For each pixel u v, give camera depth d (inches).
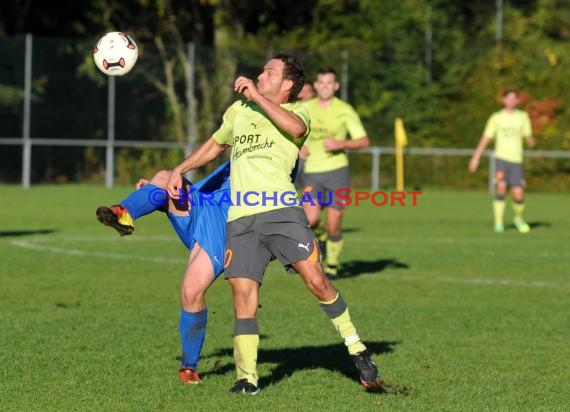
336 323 807.1
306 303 1277.1
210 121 3816.4
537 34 5088.6
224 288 1416.1
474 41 4704.7
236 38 4330.7
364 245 2030.0
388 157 3961.6
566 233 2358.5
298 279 1508.4
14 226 2278.5
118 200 3093.0
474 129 4197.8
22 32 4261.8
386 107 4077.3
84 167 3713.1
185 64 3799.2
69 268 1583.4
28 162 3636.8
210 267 818.8
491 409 766.5
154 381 842.2
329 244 1528.1
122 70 888.3
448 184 4035.4
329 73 1520.7
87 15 4274.1
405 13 4424.2
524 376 884.6
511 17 5098.4
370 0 4458.7
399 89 4119.1
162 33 4375.0
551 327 1133.7
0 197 3152.1
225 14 4313.5
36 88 3636.8
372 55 4062.5
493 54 4441.4
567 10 5236.2
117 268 1595.7
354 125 1513.3
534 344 1033.5
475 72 4362.7
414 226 2503.7
